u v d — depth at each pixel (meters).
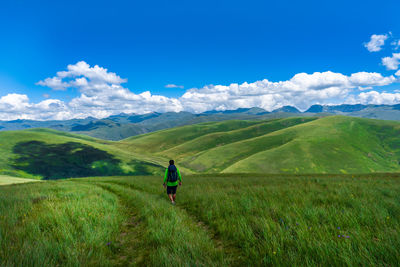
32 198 8.96
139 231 5.30
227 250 3.84
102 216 5.98
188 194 10.31
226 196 8.54
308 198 7.18
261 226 4.36
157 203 8.16
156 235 4.32
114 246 4.15
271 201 6.86
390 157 160.50
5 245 3.41
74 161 167.12
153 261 3.21
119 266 3.41
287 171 126.88
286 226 4.19
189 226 5.16
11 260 2.91
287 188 10.25
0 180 35.59
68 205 6.91
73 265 3.01
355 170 130.62
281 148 156.50
